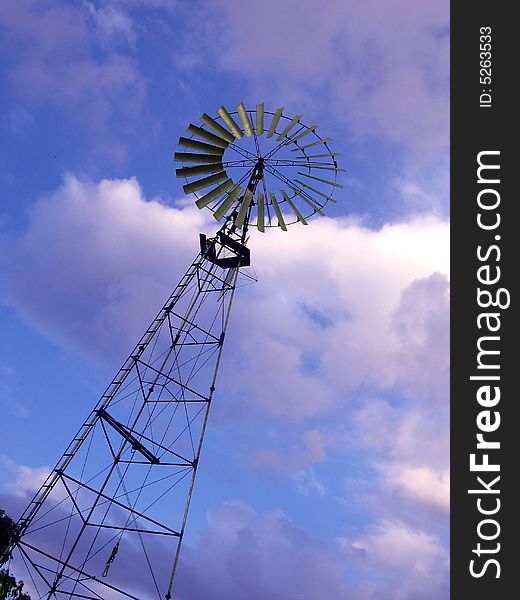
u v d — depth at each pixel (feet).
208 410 89.35
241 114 99.04
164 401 88.53
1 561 73.46
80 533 77.15
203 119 97.76
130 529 80.59
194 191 95.66
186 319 93.81
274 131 99.81
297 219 98.89
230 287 97.45
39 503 76.18
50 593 73.56
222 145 97.96
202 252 98.48
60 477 77.51
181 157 96.37
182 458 86.38
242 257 99.14
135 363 87.35
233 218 100.32
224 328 94.79
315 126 103.09
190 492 84.02
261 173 101.86
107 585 75.61
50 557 74.95
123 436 83.71
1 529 110.83
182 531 81.51
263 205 100.37
